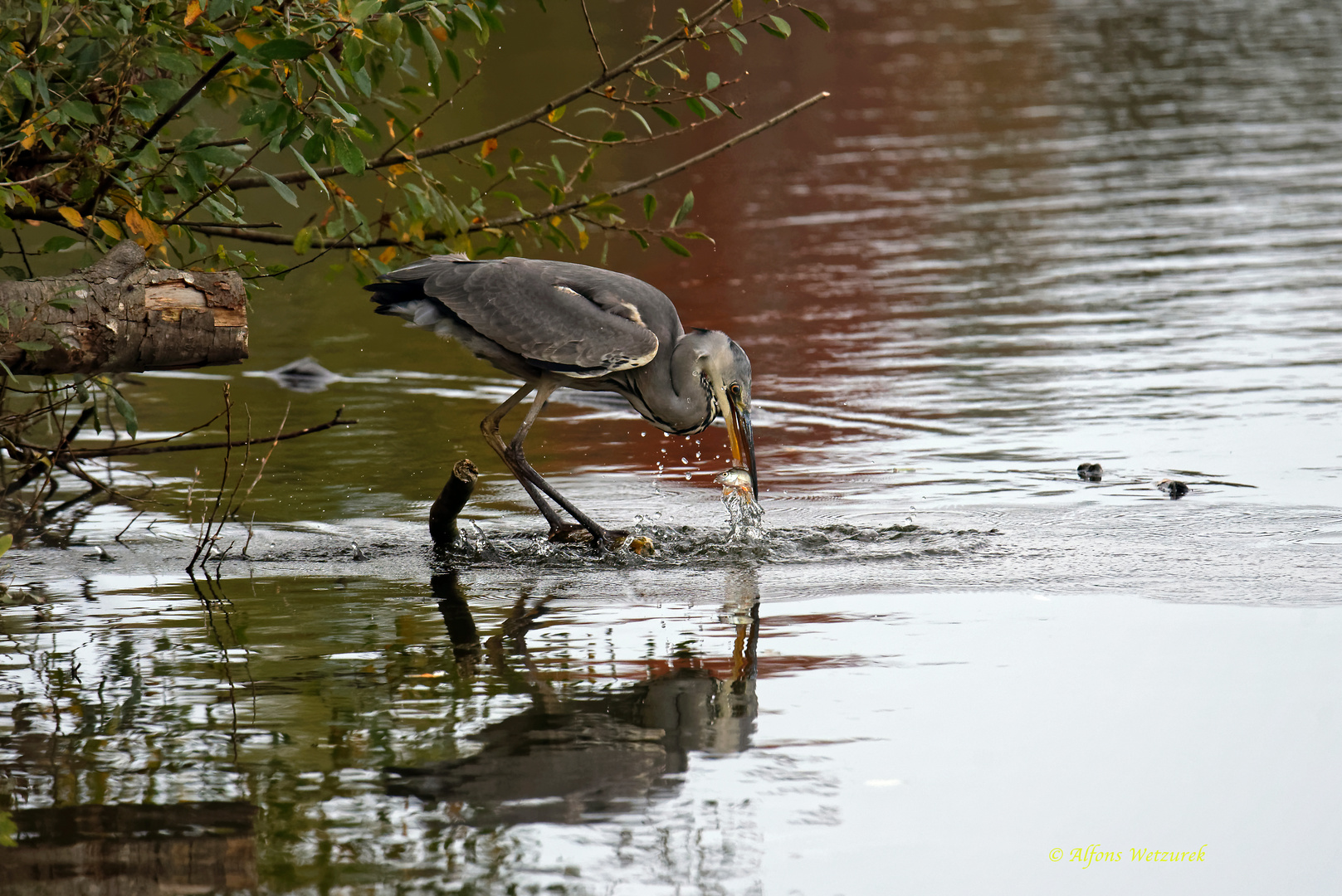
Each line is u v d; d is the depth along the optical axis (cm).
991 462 1370
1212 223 2583
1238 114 3741
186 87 1213
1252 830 643
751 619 944
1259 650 848
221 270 1034
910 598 979
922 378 1728
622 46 4753
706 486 1335
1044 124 3784
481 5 1179
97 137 1087
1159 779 686
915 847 627
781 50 5356
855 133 3806
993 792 677
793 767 707
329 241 1262
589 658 870
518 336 1145
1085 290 2159
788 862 616
